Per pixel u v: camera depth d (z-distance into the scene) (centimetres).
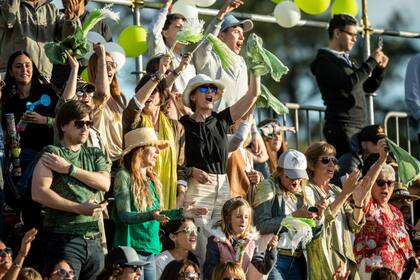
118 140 2514
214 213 2544
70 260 2272
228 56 2692
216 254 2425
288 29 5016
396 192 2872
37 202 2323
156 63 2562
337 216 2588
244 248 2447
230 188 2630
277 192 2516
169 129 2522
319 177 2602
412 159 2609
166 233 2444
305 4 2984
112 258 2253
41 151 2300
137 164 2394
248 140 2769
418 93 3203
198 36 2584
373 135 2927
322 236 2514
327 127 3023
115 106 2550
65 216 2281
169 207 2495
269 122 2870
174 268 2300
